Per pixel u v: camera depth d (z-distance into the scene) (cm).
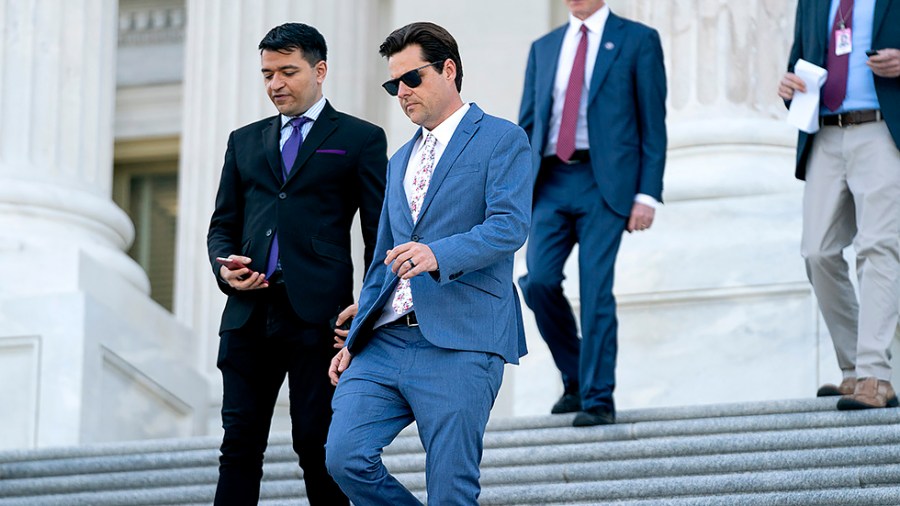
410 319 632
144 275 1262
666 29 1211
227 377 711
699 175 1156
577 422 890
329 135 721
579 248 899
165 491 894
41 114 1239
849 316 887
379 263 654
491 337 627
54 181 1227
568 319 918
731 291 1106
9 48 1241
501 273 636
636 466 823
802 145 880
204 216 1458
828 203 873
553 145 914
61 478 952
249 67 1473
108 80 1281
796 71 866
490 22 1563
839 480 761
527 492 809
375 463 623
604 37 917
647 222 897
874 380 844
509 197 625
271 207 714
